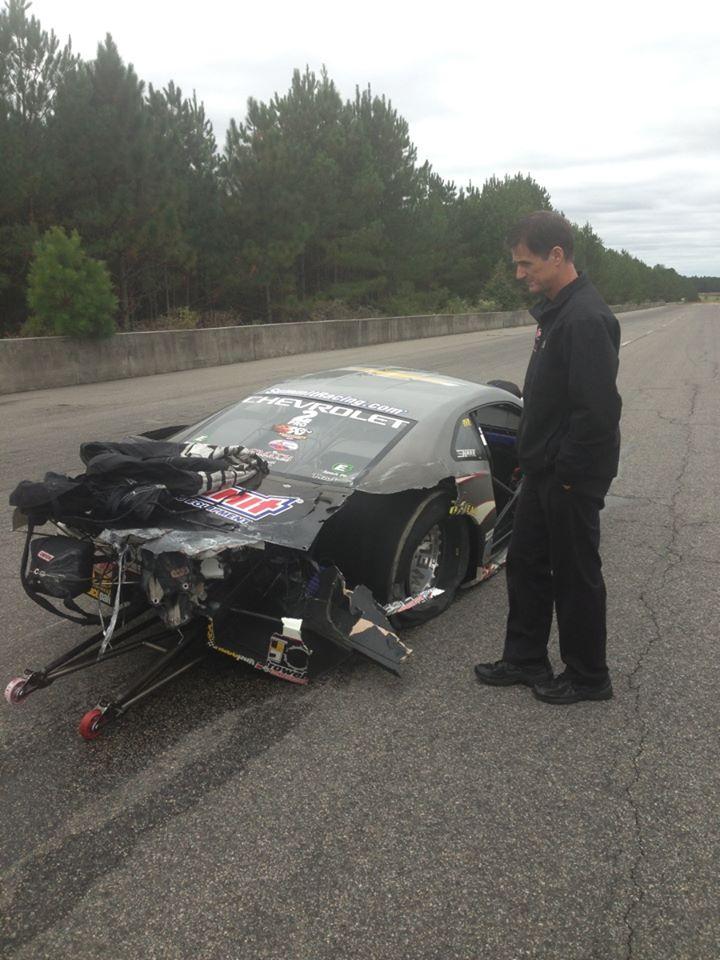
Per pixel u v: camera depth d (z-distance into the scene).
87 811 2.38
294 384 4.27
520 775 2.59
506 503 4.61
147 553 2.58
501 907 2.04
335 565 3.30
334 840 2.27
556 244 2.65
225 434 3.74
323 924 1.98
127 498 2.74
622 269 94.44
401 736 2.81
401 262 33.12
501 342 26.34
